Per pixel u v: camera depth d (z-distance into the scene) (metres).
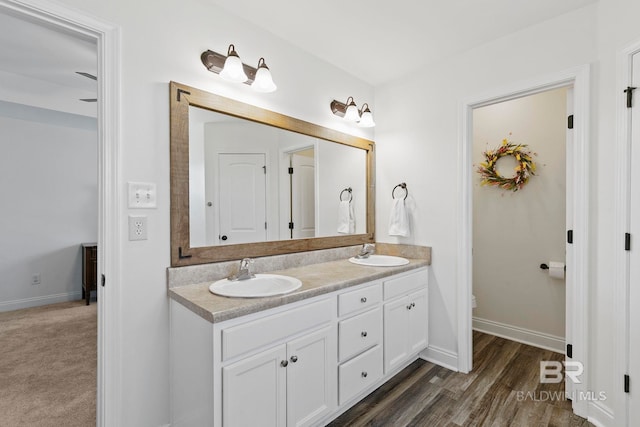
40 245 3.87
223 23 1.84
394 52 2.34
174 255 1.62
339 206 2.60
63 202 4.02
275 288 1.81
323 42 2.21
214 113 1.82
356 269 2.17
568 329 1.94
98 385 1.44
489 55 2.20
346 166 2.67
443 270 2.44
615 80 1.64
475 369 2.37
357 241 2.72
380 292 2.04
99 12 1.41
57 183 3.97
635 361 1.54
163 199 1.60
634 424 1.54
